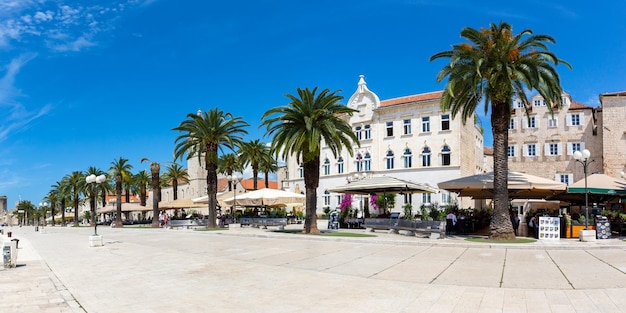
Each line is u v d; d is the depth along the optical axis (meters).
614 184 25.36
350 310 8.73
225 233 31.56
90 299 10.16
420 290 10.51
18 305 9.61
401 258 16.45
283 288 11.02
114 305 9.50
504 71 22.31
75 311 9.02
